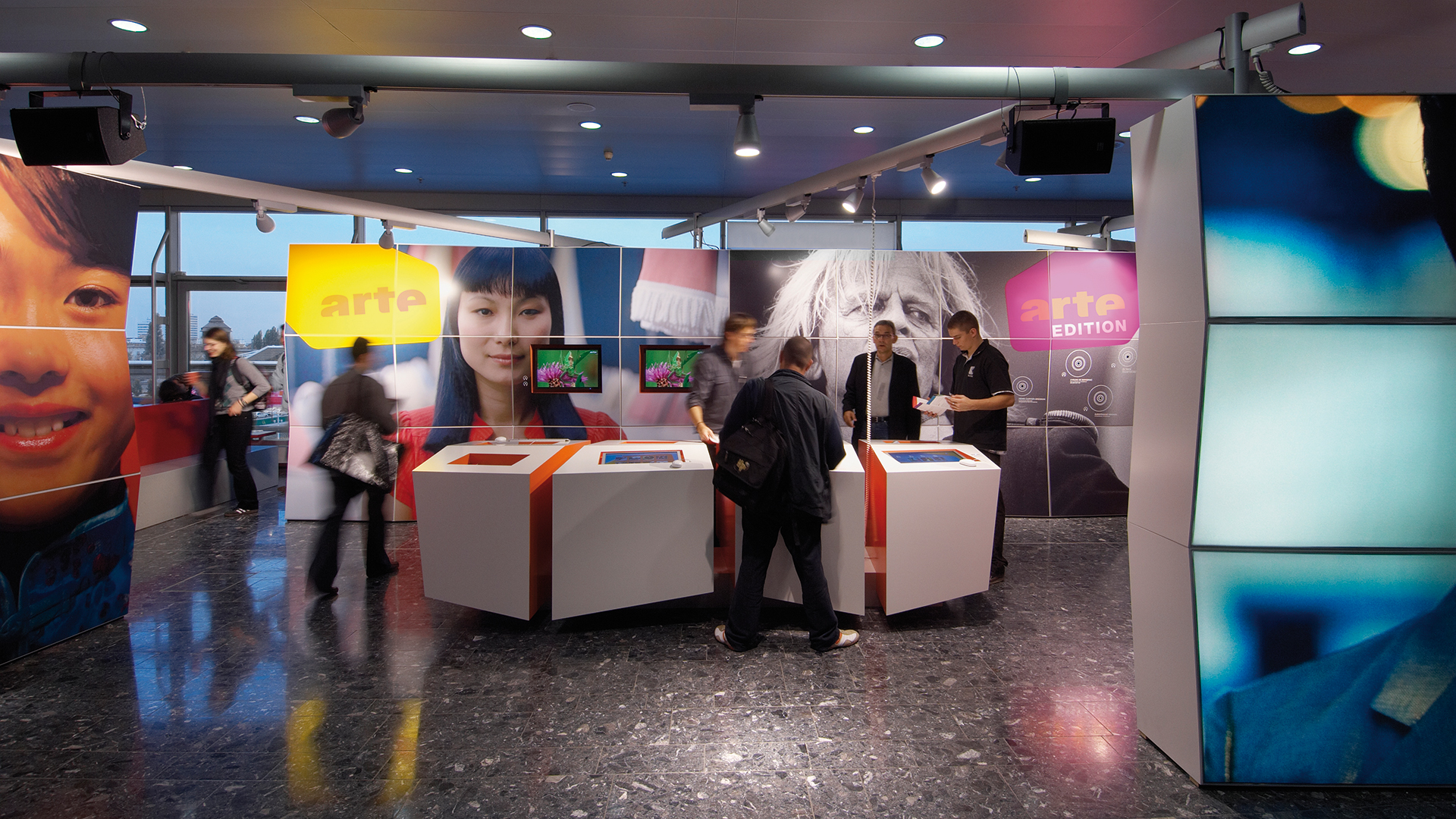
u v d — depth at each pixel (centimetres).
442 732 262
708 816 213
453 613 388
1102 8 408
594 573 348
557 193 877
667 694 293
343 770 237
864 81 315
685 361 614
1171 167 232
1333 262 217
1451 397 219
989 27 429
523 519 346
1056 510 628
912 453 392
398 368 605
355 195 864
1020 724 268
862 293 617
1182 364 229
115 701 287
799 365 332
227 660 327
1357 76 508
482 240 880
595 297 610
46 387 340
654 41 446
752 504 313
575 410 612
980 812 215
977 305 621
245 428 630
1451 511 220
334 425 430
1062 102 316
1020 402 623
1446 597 221
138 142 330
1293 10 272
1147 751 249
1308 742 225
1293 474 221
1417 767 224
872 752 248
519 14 410
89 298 362
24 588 330
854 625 370
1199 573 225
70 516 351
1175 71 307
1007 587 432
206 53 310
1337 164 217
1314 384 219
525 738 258
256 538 549
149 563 481
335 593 418
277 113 577
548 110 576
